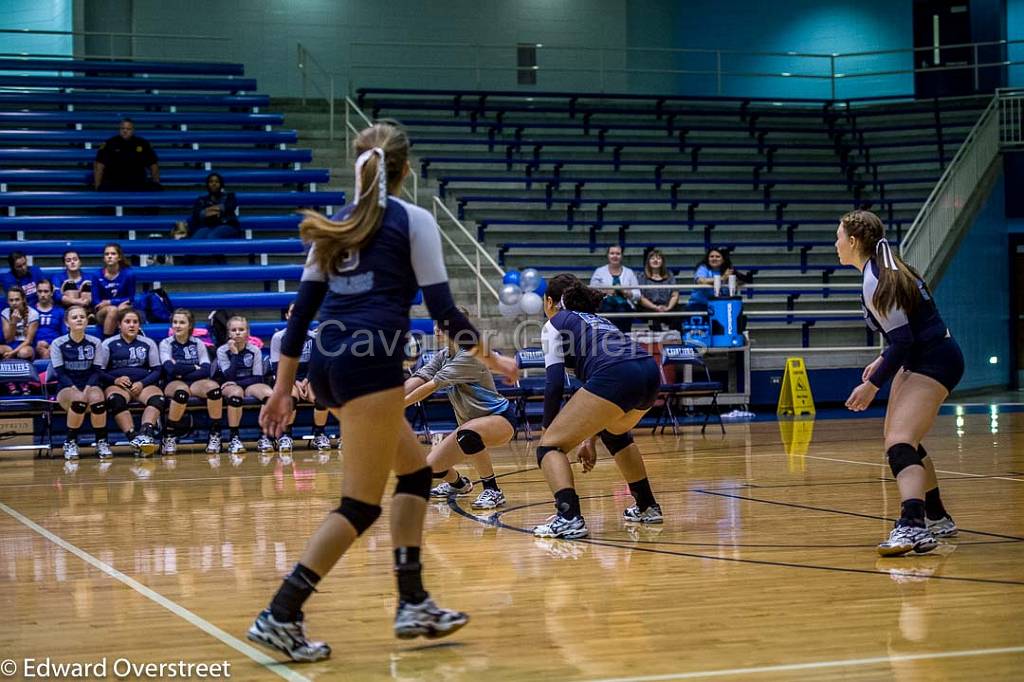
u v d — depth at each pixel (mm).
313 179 16547
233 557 5129
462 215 17297
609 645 3447
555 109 20078
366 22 20906
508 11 21625
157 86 18516
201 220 14625
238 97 18781
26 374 10984
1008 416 13484
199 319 13664
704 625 3689
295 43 20562
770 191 18734
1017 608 3885
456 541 5453
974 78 21172
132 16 19922
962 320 17172
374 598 4203
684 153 19500
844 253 5094
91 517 6520
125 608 4066
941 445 10109
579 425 5457
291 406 3375
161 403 10516
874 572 4555
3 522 6363
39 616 3949
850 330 16438
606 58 22141
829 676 3066
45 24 20219
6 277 12711
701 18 22688
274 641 3281
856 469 8383
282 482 8188
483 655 3354
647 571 4637
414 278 3383
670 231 17766
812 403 14789
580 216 17781
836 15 22375
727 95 22656
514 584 4410
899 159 19828
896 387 5078
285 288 14711
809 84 22531
